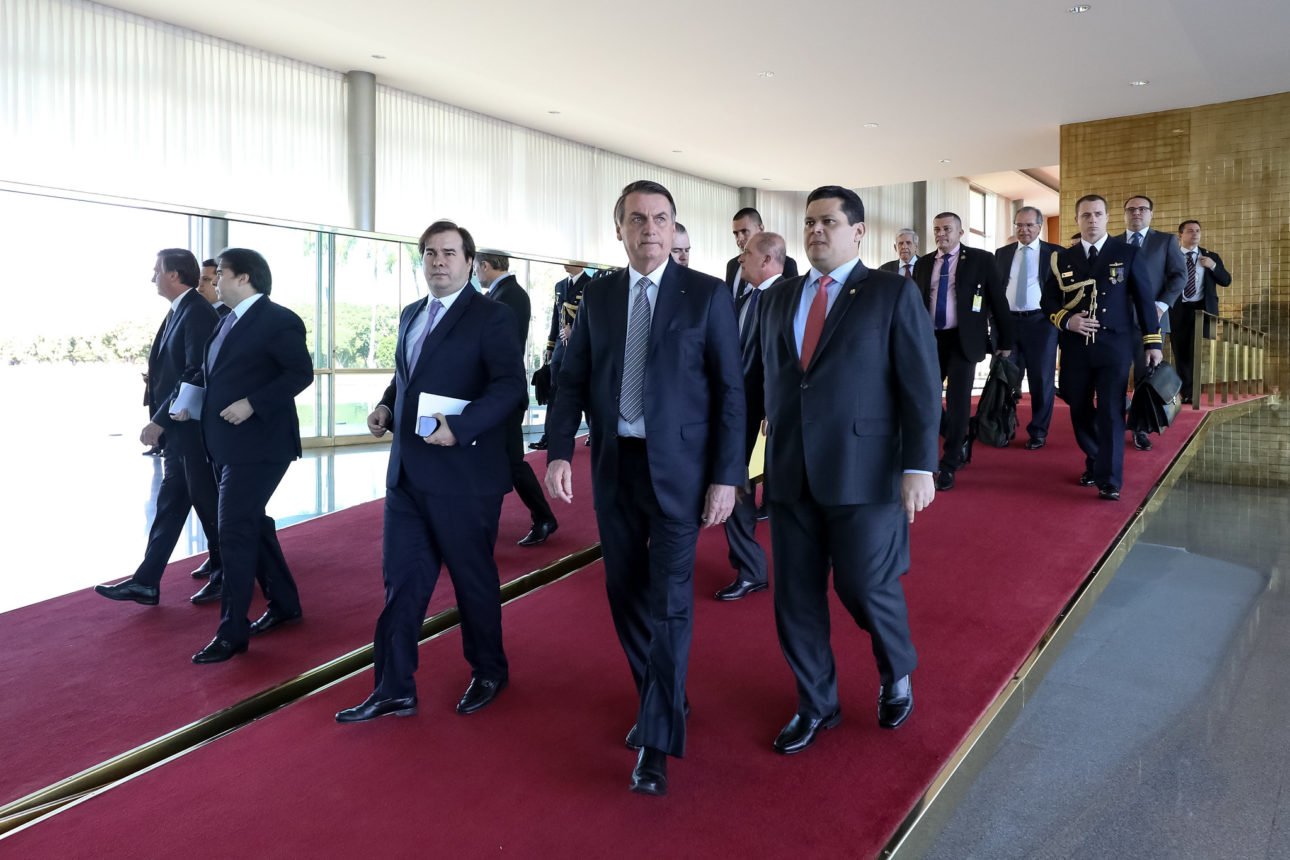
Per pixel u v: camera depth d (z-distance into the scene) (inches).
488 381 107.4
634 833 79.5
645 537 93.4
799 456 92.6
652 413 87.7
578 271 266.8
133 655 129.3
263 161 347.6
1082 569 150.5
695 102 384.8
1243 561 240.2
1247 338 344.8
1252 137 379.6
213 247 313.3
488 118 434.0
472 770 91.7
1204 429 264.7
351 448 352.8
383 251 351.3
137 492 267.6
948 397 202.8
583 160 485.1
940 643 122.0
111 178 305.4
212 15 311.6
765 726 99.7
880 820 80.8
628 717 104.0
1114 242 185.0
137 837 80.7
